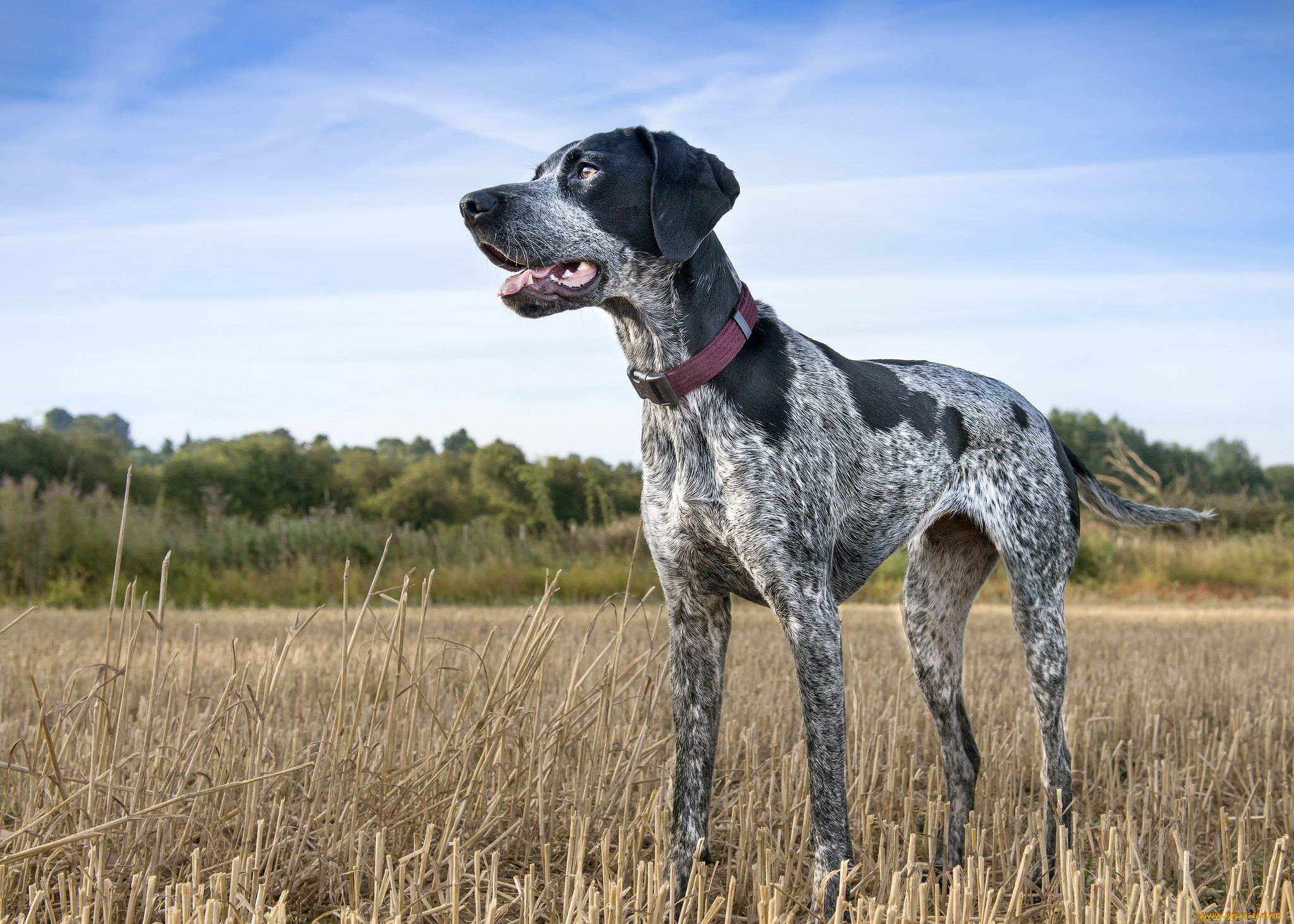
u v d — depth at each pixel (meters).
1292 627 11.26
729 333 3.64
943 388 4.38
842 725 3.44
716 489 3.57
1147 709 5.71
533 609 4.02
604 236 3.57
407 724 3.94
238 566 15.41
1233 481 37.84
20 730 4.92
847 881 3.00
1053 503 4.43
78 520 14.70
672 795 3.90
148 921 2.80
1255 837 4.01
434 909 2.89
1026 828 4.16
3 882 2.93
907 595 4.43
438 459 24.36
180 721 3.73
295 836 3.39
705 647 3.73
